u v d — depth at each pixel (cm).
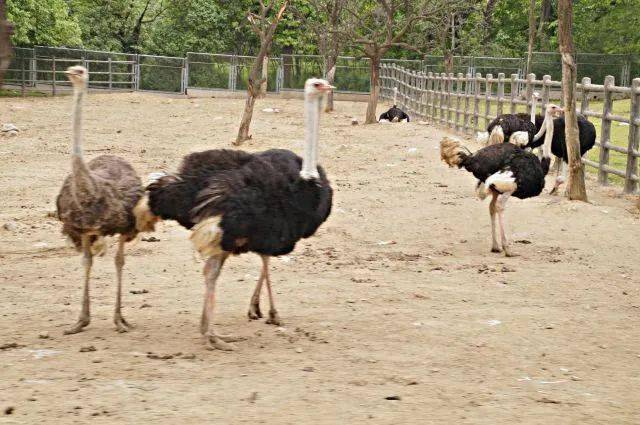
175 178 752
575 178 1552
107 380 654
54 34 4338
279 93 4897
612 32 4947
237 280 1027
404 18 4281
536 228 1360
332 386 651
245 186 737
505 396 642
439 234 1319
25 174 1817
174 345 764
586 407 622
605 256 1196
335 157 2175
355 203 1540
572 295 987
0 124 2870
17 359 709
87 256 807
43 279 1018
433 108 3266
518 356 754
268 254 775
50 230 1290
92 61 4556
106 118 3180
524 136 1514
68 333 797
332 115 3716
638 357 763
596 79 4750
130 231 809
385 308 910
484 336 811
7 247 1180
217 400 612
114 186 788
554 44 5066
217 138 2577
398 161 2111
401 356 742
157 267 1084
